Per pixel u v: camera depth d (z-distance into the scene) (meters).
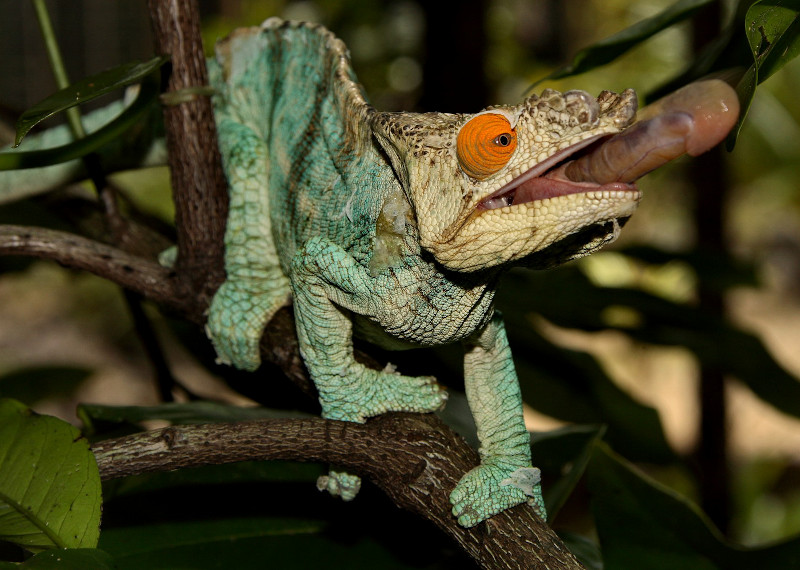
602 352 2.19
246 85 0.80
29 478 0.65
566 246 0.69
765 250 2.79
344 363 0.72
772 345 2.59
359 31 1.84
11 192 0.86
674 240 1.98
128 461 0.67
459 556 0.76
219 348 0.78
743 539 1.62
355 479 0.72
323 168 0.74
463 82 1.27
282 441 0.68
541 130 0.66
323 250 0.71
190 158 0.77
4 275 1.01
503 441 0.72
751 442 2.08
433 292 0.70
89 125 0.86
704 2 0.75
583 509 1.54
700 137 0.62
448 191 0.67
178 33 0.76
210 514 0.76
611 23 2.07
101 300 2.07
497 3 1.82
